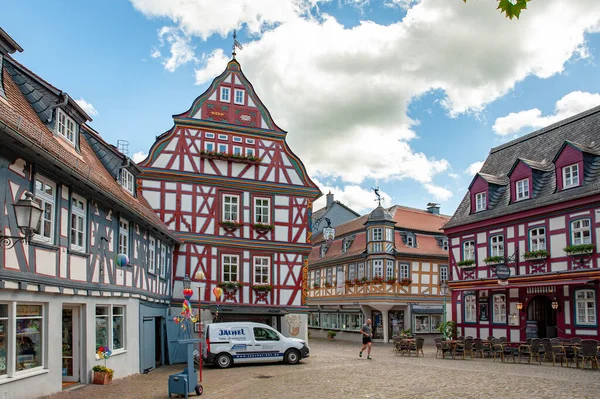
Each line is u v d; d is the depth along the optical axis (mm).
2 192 9477
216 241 24875
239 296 24906
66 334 13359
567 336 21531
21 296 10266
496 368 18078
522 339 23812
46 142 10828
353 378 15312
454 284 28047
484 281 25781
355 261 40219
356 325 40938
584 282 20281
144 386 13844
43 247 10961
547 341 18938
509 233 24703
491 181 26672
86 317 13375
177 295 24000
